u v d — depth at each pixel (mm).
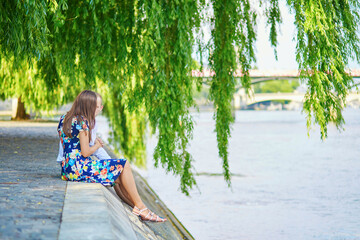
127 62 9148
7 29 7223
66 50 9641
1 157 8945
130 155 20000
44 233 3223
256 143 57656
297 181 26828
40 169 7152
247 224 15617
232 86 10039
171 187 21984
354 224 15836
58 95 20000
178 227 10023
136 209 5508
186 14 8750
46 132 17859
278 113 177875
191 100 9555
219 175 29062
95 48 9328
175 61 9148
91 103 5207
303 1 8734
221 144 10461
